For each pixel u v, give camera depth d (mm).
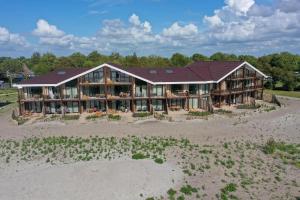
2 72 135500
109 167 27766
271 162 31109
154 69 63062
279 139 39281
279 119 50562
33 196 23406
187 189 24797
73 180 25594
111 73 54969
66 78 55406
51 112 55969
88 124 47750
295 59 126750
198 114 53344
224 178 27219
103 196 23250
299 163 30844
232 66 63719
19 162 31391
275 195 24406
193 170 28828
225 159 31688
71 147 36094
